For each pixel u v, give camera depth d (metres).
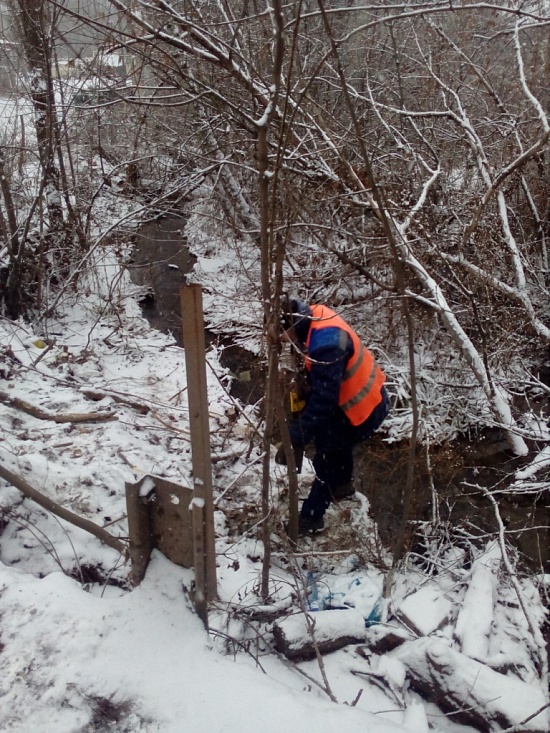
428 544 3.81
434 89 7.15
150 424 4.62
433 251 5.54
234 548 3.32
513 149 6.71
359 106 7.13
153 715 2.10
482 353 5.60
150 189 9.23
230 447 4.44
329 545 3.66
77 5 4.94
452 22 8.16
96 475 3.48
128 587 2.74
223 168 7.14
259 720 2.08
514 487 4.26
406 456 5.02
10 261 6.45
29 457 3.49
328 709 2.14
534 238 7.04
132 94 5.01
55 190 7.38
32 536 2.98
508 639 2.94
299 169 5.86
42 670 2.23
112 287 7.61
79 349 6.16
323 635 2.61
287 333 2.71
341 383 3.18
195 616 2.49
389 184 6.13
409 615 2.92
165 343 6.63
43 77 6.44
